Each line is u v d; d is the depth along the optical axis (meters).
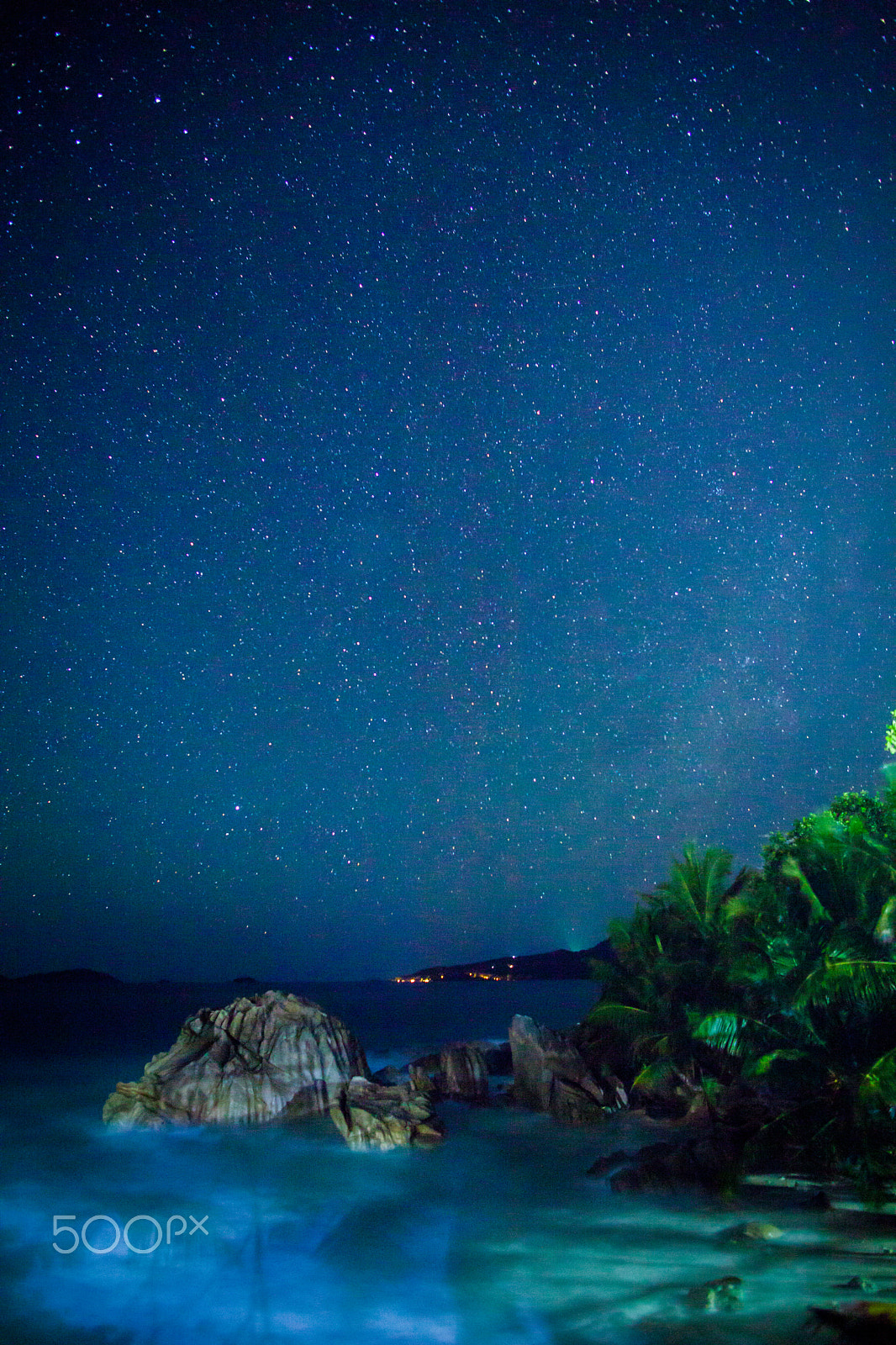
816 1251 19.67
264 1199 26.28
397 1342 16.14
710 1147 26.11
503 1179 27.98
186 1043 39.25
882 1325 13.72
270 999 41.31
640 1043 36.31
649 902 38.56
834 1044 23.20
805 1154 23.58
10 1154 31.95
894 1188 21.98
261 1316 17.52
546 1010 130.25
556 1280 19.00
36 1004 185.38
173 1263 20.75
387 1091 37.47
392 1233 22.84
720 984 32.16
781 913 25.56
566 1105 37.34
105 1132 35.16
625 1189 25.64
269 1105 36.09
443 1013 126.19
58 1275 20.06
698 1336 15.30
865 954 22.58
